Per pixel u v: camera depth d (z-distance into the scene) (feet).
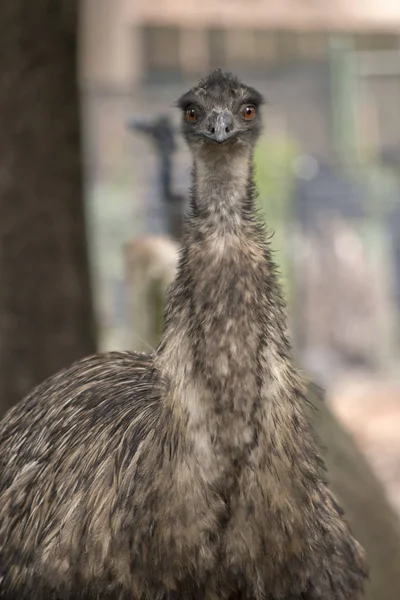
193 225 30.07
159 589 30.58
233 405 28.71
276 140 151.33
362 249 150.71
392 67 157.79
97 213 136.46
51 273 68.69
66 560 32.04
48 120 68.69
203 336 28.86
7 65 68.18
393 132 156.87
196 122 31.55
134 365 37.24
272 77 158.92
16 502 35.01
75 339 69.10
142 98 141.69
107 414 34.12
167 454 29.89
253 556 30.01
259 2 172.86
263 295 29.40
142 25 169.48
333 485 48.98
